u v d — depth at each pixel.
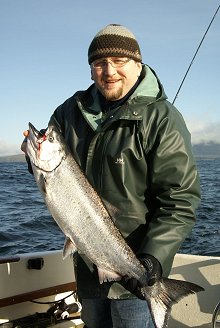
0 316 4.19
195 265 4.48
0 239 9.94
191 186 2.90
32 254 4.37
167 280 2.76
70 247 2.98
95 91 3.23
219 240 10.17
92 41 3.03
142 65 3.21
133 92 3.03
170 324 4.40
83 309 3.36
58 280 4.49
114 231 2.90
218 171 47.72
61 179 2.91
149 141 2.89
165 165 2.86
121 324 3.04
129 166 2.93
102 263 2.93
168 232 2.80
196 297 4.37
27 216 12.87
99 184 3.00
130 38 3.00
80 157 3.12
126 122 2.95
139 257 2.79
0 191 20.73
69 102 3.38
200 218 13.32
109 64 2.95
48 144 2.89
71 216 2.92
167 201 2.87
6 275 4.13
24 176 33.50
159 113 2.93
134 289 2.81
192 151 3.00
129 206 2.96
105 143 2.99
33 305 4.41
